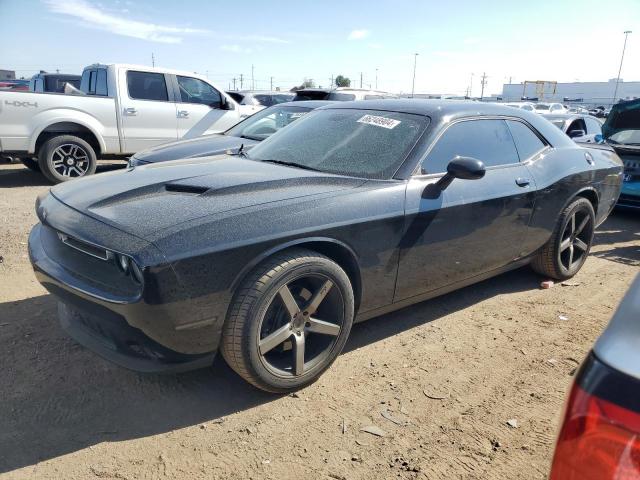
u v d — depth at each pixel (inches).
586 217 189.6
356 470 94.3
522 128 171.6
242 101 657.6
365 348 138.2
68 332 116.4
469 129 152.3
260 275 104.7
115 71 359.6
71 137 344.8
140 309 94.6
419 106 153.7
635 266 213.8
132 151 371.6
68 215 111.1
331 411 110.9
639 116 294.0
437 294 148.0
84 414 107.4
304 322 114.3
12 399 111.2
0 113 319.3
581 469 46.3
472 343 142.4
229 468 94.0
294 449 99.2
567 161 179.5
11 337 136.1
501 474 94.1
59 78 564.1
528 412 112.1
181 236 97.0
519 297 176.1
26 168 430.3
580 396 47.3
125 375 121.5
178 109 382.9
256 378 108.2
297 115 299.6
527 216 163.3
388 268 128.0
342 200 118.9
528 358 135.1
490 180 151.2
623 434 43.9
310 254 111.3
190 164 148.0
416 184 132.2
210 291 99.3
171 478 91.3
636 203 287.1
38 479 90.0
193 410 110.1
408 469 94.7
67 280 107.3
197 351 102.6
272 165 144.5
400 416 109.6
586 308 168.1
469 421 108.6
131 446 98.9
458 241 142.6
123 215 105.3
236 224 103.0
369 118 154.2
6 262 191.5
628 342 47.3
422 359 133.2
